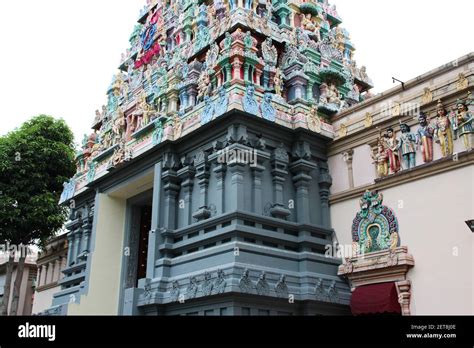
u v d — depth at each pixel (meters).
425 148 16.78
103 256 23.34
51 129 30.62
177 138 19.66
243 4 21.69
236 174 17.30
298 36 22.98
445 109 16.59
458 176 15.63
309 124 19.33
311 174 19.45
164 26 26.83
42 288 34.59
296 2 24.67
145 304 17.69
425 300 15.64
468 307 14.52
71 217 27.77
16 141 29.05
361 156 19.06
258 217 17.17
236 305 15.25
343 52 26.22
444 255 15.45
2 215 27.41
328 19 27.20
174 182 19.67
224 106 17.78
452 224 15.45
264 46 20.92
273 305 16.30
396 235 16.91
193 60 22.58
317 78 21.52
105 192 24.22
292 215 18.58
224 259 16.33
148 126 21.30
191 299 16.50
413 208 16.67
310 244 18.06
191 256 17.62
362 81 25.12
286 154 19.00
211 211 17.88
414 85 17.80
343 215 18.92
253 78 19.55
